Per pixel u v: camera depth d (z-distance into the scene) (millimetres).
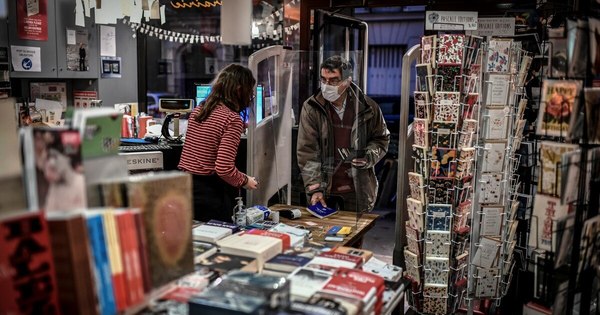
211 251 2148
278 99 3623
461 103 2973
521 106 3229
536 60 3461
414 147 3152
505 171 3174
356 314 1598
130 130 4508
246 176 3297
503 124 3104
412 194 3215
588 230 2193
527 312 2402
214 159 3324
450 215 3076
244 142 4117
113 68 4973
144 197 1590
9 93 3986
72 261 1296
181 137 4277
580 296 2258
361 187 3467
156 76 8508
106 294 1406
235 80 3246
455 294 3211
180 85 8633
